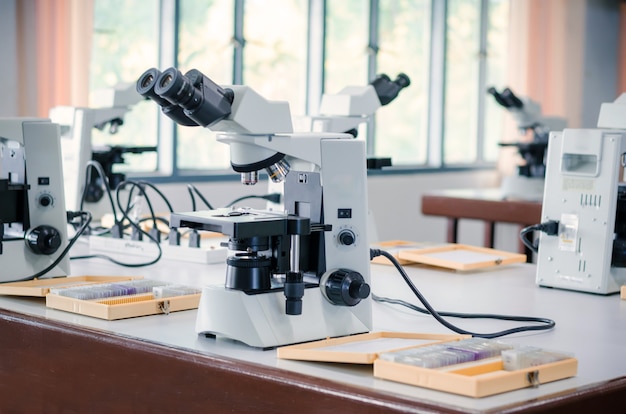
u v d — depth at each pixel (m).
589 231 2.13
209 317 1.53
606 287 2.11
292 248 1.50
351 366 1.37
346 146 1.59
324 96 2.82
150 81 1.46
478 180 6.71
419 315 1.84
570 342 1.60
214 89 1.43
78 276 2.12
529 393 1.24
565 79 6.99
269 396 1.33
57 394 1.68
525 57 6.51
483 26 6.66
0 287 1.92
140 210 2.78
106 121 3.13
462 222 6.62
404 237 6.20
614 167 2.11
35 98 4.11
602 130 2.14
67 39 4.20
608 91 7.57
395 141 6.25
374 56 5.92
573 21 7.07
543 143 4.45
